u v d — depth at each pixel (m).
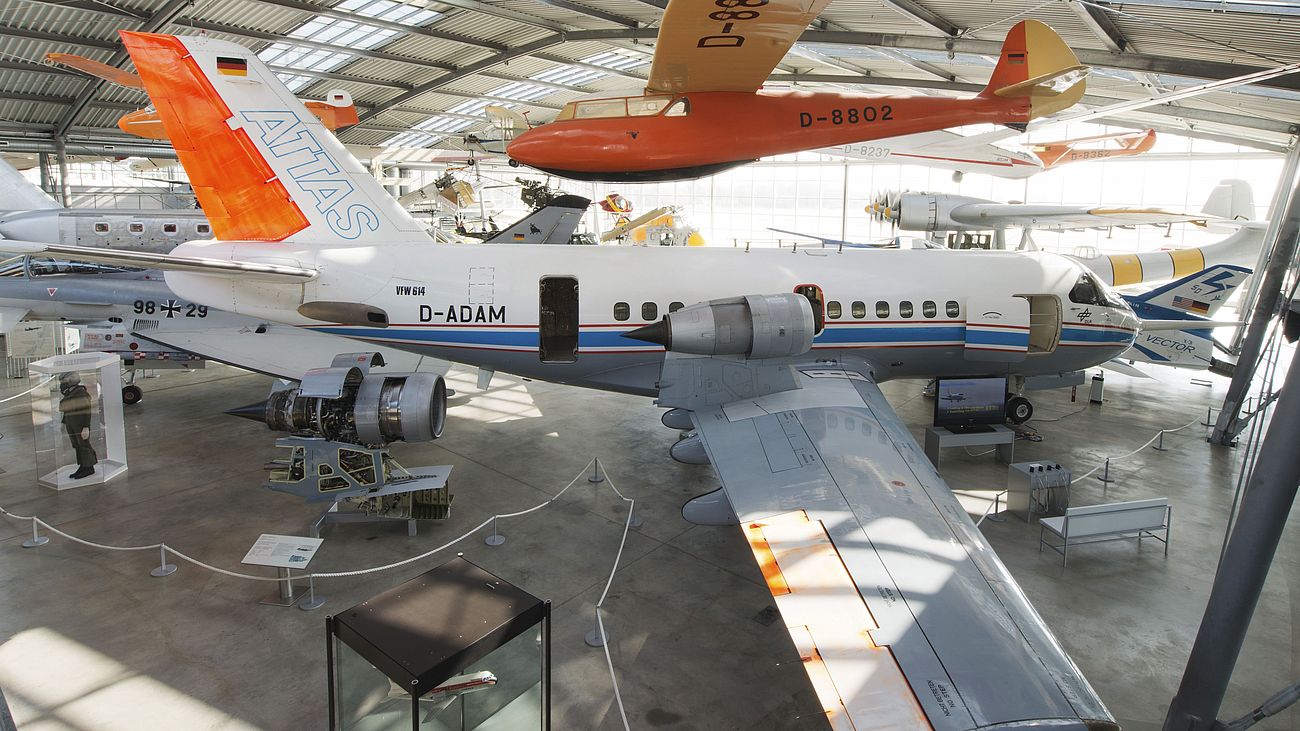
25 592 7.77
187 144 10.16
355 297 10.55
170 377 17.31
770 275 11.05
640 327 10.72
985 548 6.24
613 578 8.22
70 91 25.47
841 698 4.47
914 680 4.58
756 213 46.47
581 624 7.30
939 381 11.86
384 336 10.82
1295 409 4.03
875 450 8.04
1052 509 9.81
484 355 10.83
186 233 18.16
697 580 8.20
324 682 6.40
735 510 6.96
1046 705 4.38
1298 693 4.34
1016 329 11.27
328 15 22.09
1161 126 22.33
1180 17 10.73
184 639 7.00
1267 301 12.16
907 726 4.23
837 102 13.01
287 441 8.93
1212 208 24.53
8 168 18.25
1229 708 6.09
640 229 39.72
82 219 17.72
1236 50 11.76
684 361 9.59
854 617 5.20
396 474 9.48
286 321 10.95
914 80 22.23
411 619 4.49
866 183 40.78
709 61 11.48
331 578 8.16
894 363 11.67
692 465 11.84
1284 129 17.73
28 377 16.59
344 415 8.97
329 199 10.78
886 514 6.62
